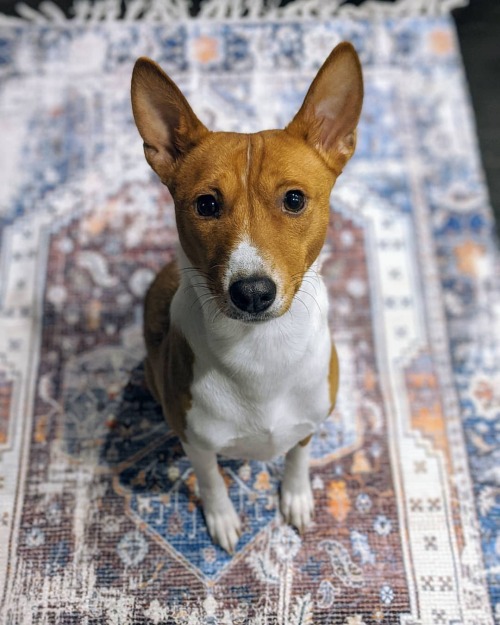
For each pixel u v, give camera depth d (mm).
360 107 577
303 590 755
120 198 999
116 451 834
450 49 1116
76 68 1101
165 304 718
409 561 770
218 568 766
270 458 734
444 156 1030
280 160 545
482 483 815
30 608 744
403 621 740
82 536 783
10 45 1120
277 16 1142
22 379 879
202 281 577
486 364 889
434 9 1152
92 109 1067
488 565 768
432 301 928
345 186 1004
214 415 638
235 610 745
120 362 890
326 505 802
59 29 1133
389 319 916
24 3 1156
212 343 596
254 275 519
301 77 1091
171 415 671
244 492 810
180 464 826
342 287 935
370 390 873
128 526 790
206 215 552
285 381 622
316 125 577
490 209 994
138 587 756
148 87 570
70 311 922
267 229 534
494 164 1037
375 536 784
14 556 772
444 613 744
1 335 905
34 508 800
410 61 1106
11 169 1022
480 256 959
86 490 811
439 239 970
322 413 670
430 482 815
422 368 886
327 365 644
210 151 562
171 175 591
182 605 748
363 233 972
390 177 1013
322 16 1144
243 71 1097
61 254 959
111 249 963
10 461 828
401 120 1058
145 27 1133
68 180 1013
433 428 848
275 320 578
